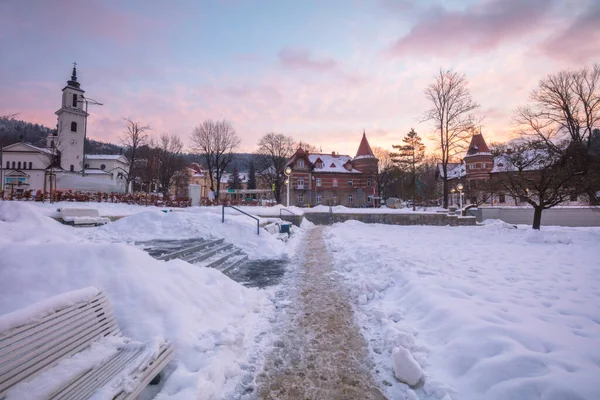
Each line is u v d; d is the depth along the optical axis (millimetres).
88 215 13320
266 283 6895
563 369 2686
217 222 11859
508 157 20516
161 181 50031
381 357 3648
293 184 54094
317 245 13102
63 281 3691
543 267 7383
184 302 4285
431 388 2877
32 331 2219
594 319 4020
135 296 3842
